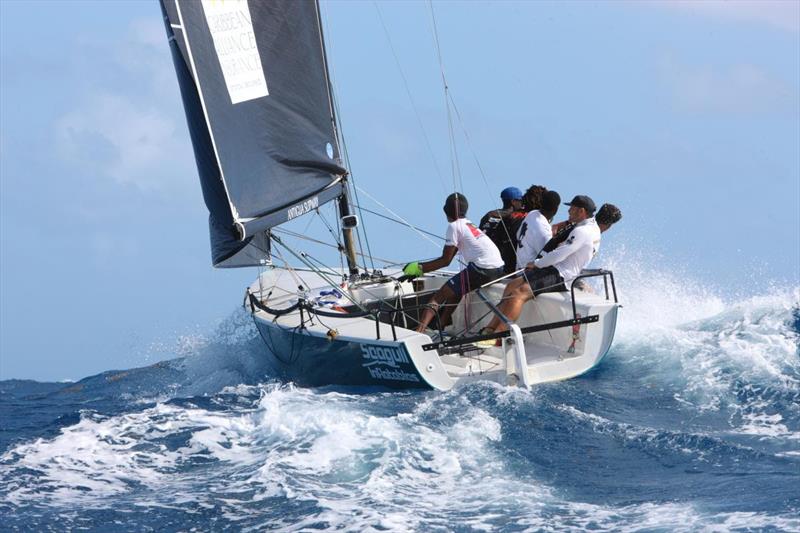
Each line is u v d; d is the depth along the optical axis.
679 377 25.98
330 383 28.12
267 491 19.61
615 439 21.66
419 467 20.39
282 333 28.73
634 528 16.75
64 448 22.97
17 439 25.42
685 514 17.16
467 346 27.53
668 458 20.47
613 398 24.81
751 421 22.73
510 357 25.48
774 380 24.89
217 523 18.38
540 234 28.69
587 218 27.83
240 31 29.02
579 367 26.75
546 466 20.30
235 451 22.34
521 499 18.52
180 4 27.38
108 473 21.41
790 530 16.09
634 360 28.06
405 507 18.31
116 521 18.78
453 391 24.91
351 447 21.45
